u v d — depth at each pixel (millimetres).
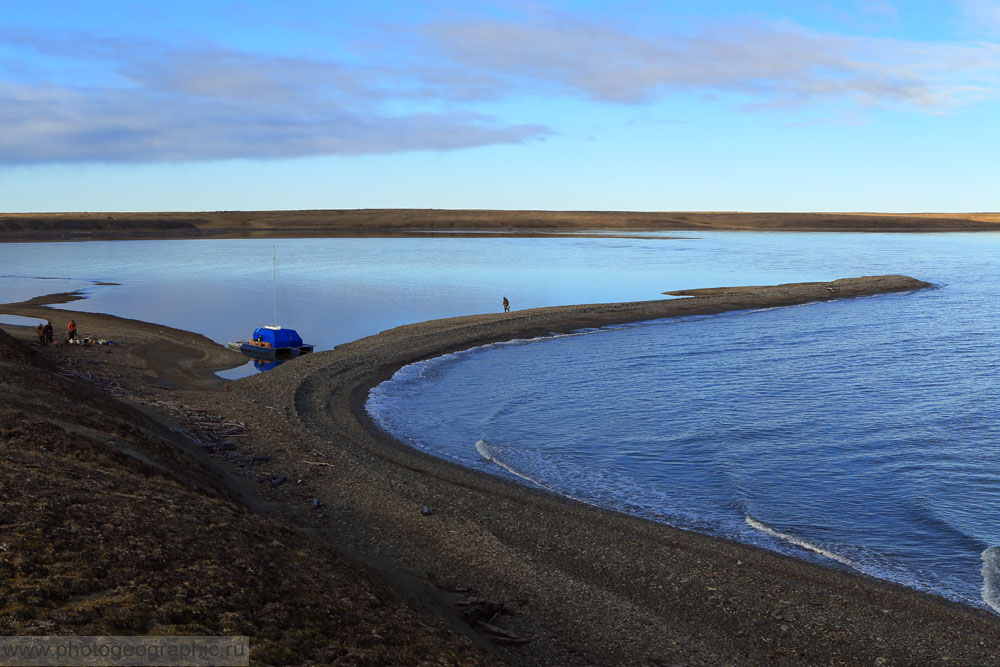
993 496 29391
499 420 41562
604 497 29719
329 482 29188
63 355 50500
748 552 24234
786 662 17750
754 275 128625
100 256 170750
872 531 26312
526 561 22406
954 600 21281
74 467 19234
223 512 18922
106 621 11930
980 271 135375
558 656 17078
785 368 55000
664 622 19328
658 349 63469
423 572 20953
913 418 40688
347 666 12805
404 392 48219
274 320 77875
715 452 35344
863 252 190125
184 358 57094
